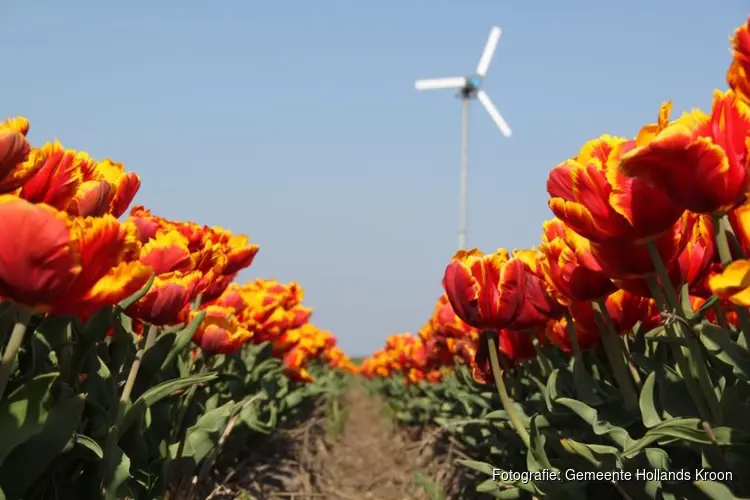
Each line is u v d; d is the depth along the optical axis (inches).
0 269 62.5
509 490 125.3
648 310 115.1
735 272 63.0
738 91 86.8
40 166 77.9
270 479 230.8
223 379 161.5
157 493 120.8
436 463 262.4
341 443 426.3
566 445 99.0
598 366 134.4
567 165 90.2
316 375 515.2
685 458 97.5
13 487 80.7
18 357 97.0
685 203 73.1
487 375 149.1
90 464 98.5
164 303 111.5
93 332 96.6
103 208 91.7
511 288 113.2
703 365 80.8
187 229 141.2
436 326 278.1
